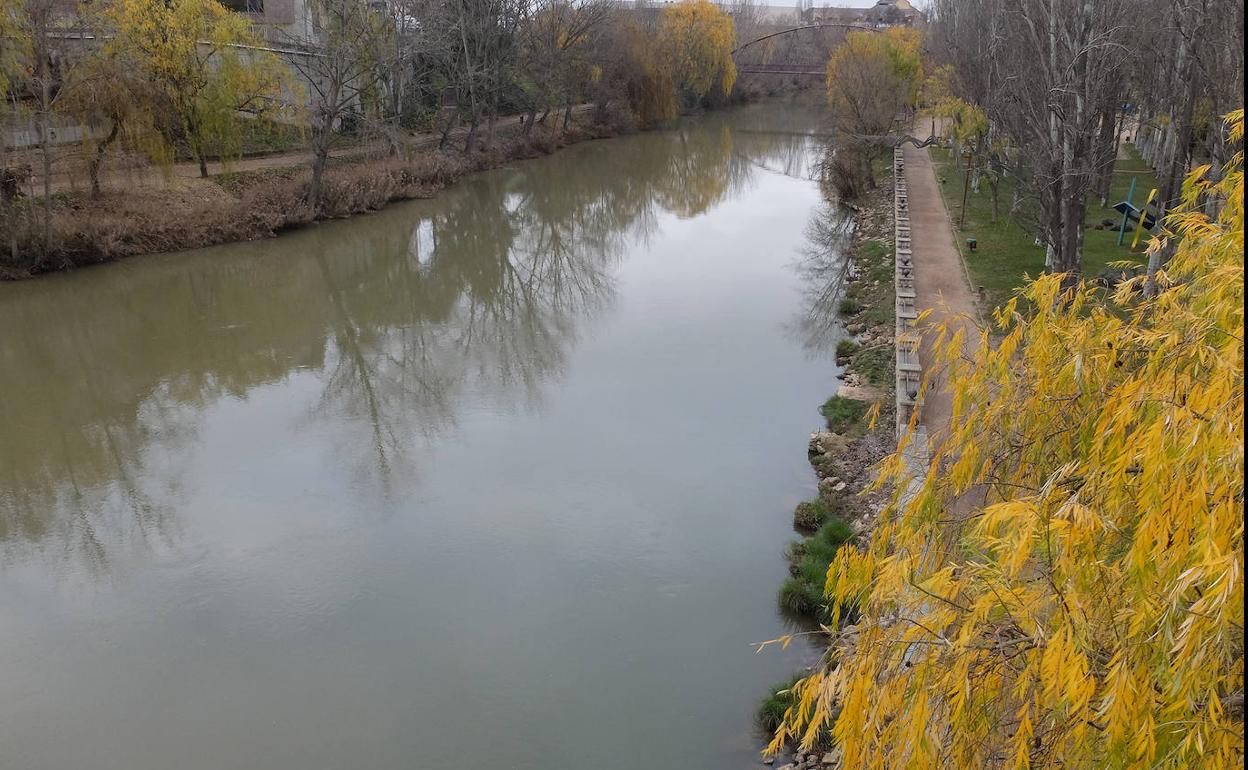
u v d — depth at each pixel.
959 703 3.38
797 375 18.30
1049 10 16.23
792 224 33.28
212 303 24.56
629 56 57.19
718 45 63.88
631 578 11.77
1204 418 3.33
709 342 20.61
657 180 43.09
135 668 10.54
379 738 9.30
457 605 11.39
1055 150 16.03
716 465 14.64
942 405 13.78
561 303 24.58
